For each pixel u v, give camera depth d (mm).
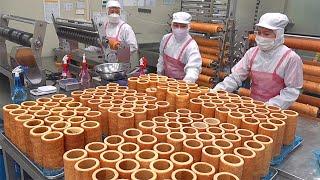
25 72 1870
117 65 1994
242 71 2188
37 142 994
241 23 4156
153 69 3449
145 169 793
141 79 1548
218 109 1228
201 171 829
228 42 3213
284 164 1216
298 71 1957
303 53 3246
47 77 2113
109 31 3125
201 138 993
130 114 1136
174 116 1197
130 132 1030
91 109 1230
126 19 3891
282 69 1979
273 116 1205
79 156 873
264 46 1963
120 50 2186
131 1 3875
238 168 823
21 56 1896
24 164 1121
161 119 1148
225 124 1137
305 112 2613
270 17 1909
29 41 1821
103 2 3525
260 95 2131
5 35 2102
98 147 918
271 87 2061
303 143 1426
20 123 1081
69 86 1821
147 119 1196
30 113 1152
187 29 2494
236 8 3762
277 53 1996
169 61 2656
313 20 3715
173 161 841
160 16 4270
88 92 1404
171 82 1547
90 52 2414
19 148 1159
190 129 1063
